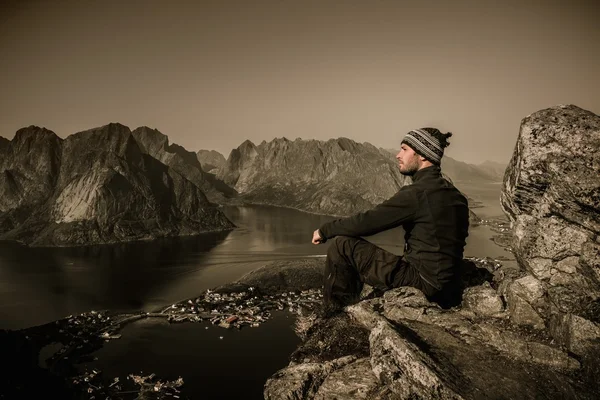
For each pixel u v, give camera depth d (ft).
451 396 6.77
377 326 9.21
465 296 11.43
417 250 9.94
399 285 10.36
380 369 8.14
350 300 12.38
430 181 9.51
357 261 10.77
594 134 10.13
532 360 8.16
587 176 10.04
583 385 7.48
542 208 11.34
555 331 9.39
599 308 9.13
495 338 8.86
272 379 9.61
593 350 7.95
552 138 10.73
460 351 8.43
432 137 9.62
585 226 10.32
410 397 7.34
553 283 10.37
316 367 9.50
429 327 9.53
